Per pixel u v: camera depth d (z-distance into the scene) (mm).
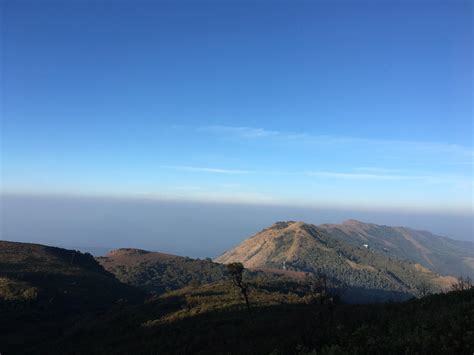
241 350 21938
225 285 106312
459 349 11734
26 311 86500
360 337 15180
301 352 14656
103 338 59250
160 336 48875
